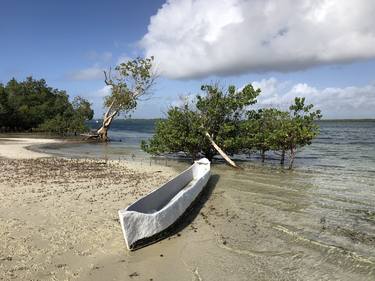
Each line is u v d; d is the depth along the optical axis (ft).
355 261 28.02
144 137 199.72
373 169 77.82
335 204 46.19
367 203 46.75
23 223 34.37
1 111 220.84
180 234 33.65
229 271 26.04
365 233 34.68
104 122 164.96
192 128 82.48
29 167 70.95
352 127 424.46
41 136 189.06
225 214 41.06
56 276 24.02
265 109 82.84
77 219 35.99
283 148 79.87
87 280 23.71
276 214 41.24
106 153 107.55
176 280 24.40
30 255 27.14
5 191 47.93
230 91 82.48
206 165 62.03
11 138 169.37
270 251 29.94
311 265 27.32
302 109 74.84
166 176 63.87
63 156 96.27
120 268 25.76
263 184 59.67
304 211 42.70
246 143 80.64
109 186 53.06
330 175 69.26
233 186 57.82
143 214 29.94
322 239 32.83
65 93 271.28
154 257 27.96
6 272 24.31
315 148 134.00
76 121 197.26
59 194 46.78
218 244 31.30
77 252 27.99
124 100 159.63
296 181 62.69
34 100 265.75
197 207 44.01
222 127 79.87
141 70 158.92
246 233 34.37
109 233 32.22
